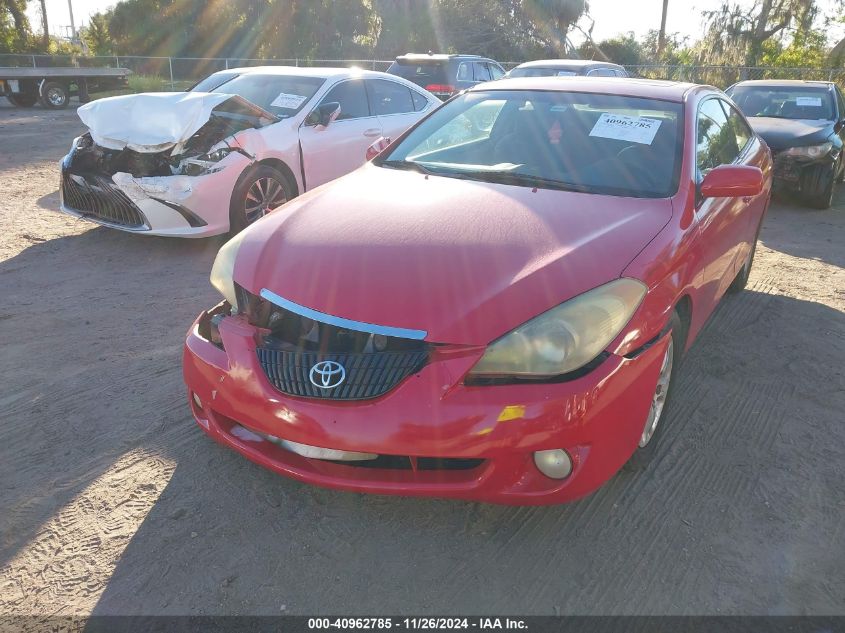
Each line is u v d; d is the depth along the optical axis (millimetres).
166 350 3973
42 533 2496
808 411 3525
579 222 2789
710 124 3926
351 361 2301
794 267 6047
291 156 6227
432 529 2586
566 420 2223
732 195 3129
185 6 33656
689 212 3061
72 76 19328
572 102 3795
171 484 2791
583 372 2281
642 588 2330
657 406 2883
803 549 2535
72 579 2299
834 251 6598
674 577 2381
